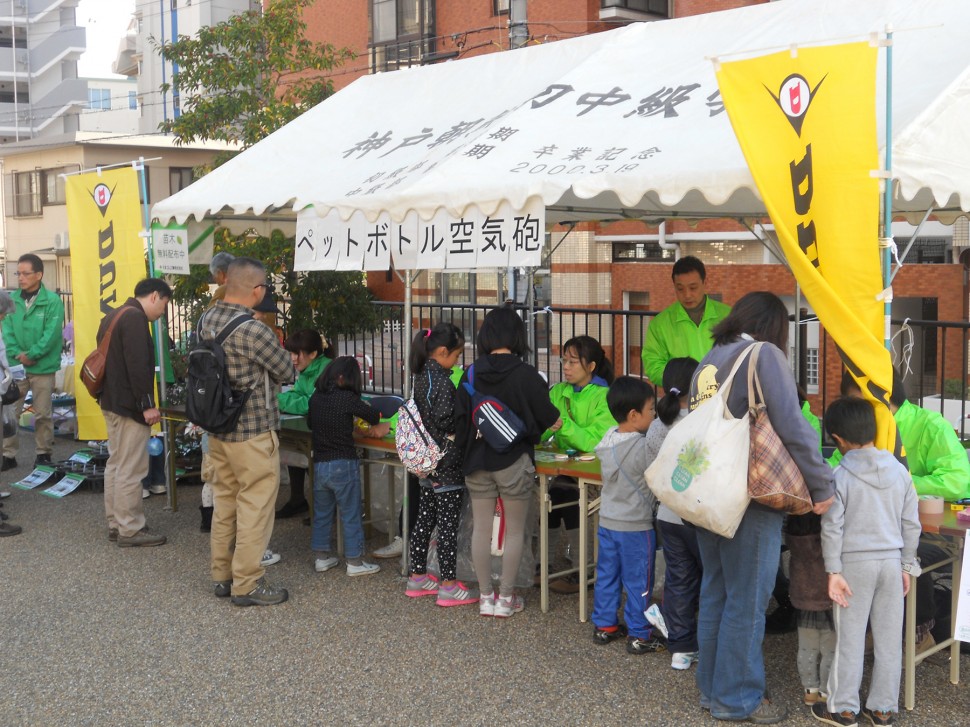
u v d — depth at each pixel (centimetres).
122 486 691
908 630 423
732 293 1622
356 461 623
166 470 802
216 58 1192
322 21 2614
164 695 461
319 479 623
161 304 696
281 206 665
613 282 1942
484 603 552
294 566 651
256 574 577
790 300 1557
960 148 432
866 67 390
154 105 4119
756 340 398
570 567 623
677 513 394
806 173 396
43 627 548
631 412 494
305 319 1005
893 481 391
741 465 378
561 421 582
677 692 450
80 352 856
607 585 503
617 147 510
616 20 1889
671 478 389
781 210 400
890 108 394
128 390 682
